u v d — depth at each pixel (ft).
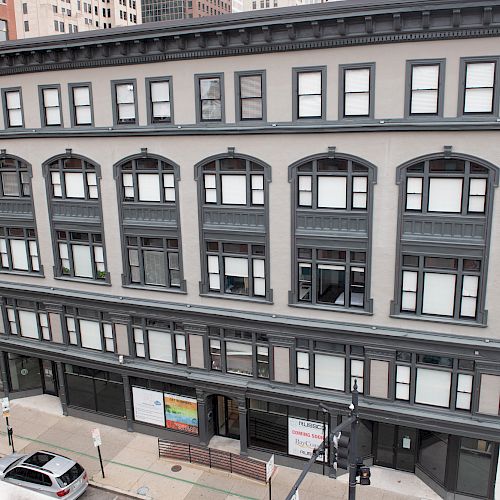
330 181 67.67
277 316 74.43
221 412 85.61
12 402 99.86
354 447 48.85
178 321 81.61
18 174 87.81
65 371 93.86
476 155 59.93
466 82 59.21
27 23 340.39
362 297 69.97
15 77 83.05
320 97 65.67
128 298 84.17
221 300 77.77
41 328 95.14
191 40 69.56
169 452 81.05
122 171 79.46
